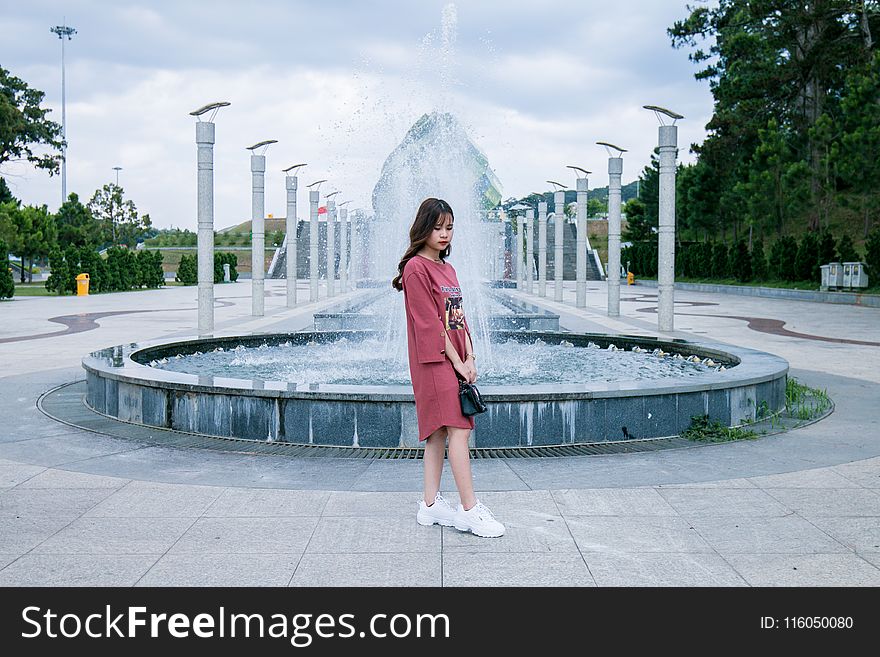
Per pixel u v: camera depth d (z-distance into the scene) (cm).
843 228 4519
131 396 811
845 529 485
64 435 755
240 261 7925
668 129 1736
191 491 567
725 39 4709
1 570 421
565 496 553
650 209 5834
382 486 579
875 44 3866
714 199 4678
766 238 5225
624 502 538
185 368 1102
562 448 704
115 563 430
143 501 543
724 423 784
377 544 457
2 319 2198
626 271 6222
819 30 4094
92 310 2598
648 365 1125
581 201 2714
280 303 3058
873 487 579
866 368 1237
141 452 688
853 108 3086
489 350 1284
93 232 7375
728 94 4375
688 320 2178
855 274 3022
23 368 1221
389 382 985
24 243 5094
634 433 736
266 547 453
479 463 650
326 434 709
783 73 4022
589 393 716
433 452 488
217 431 748
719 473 618
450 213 474
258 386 739
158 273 4741
